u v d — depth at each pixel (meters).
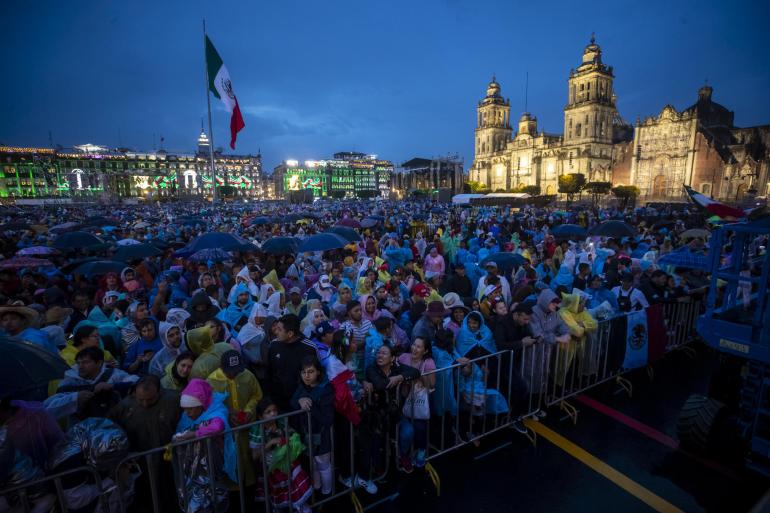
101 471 3.29
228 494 3.95
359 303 5.51
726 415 4.65
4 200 104.00
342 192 158.38
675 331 7.49
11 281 8.34
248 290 6.82
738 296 4.85
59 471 3.16
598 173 86.81
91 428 3.35
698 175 69.94
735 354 3.96
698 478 4.44
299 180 170.25
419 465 4.58
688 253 7.41
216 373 4.05
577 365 6.37
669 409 5.87
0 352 2.86
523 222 26.89
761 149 68.00
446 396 4.82
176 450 3.45
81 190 124.38
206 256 9.46
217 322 5.11
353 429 4.27
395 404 4.26
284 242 10.84
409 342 5.88
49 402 3.78
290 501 3.75
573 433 5.29
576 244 14.09
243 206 60.66
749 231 3.87
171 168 146.62
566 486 4.34
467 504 4.11
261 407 3.86
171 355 4.92
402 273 8.40
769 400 3.82
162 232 19.09
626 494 4.21
